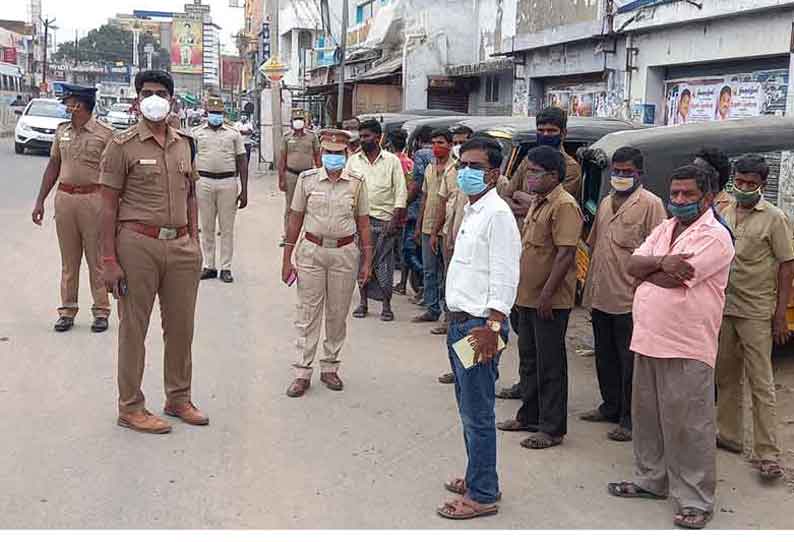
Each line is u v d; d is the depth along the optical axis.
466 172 4.41
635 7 14.15
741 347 5.36
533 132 8.42
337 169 6.39
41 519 4.36
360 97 25.31
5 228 13.88
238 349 7.58
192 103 61.09
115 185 5.38
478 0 23.28
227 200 10.36
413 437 5.69
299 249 6.55
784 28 11.12
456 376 4.59
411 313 9.31
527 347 5.77
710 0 12.28
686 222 4.63
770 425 5.16
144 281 5.50
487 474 4.58
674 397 4.55
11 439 5.37
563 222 5.35
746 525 4.57
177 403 5.84
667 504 4.81
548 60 17.80
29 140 29.17
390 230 8.73
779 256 5.17
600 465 5.34
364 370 7.18
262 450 5.39
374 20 27.66
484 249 4.41
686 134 6.94
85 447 5.30
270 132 27.25
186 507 4.57
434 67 23.58
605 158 7.04
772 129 7.00
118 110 38.94
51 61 83.56
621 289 5.66
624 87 14.90
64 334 7.79
